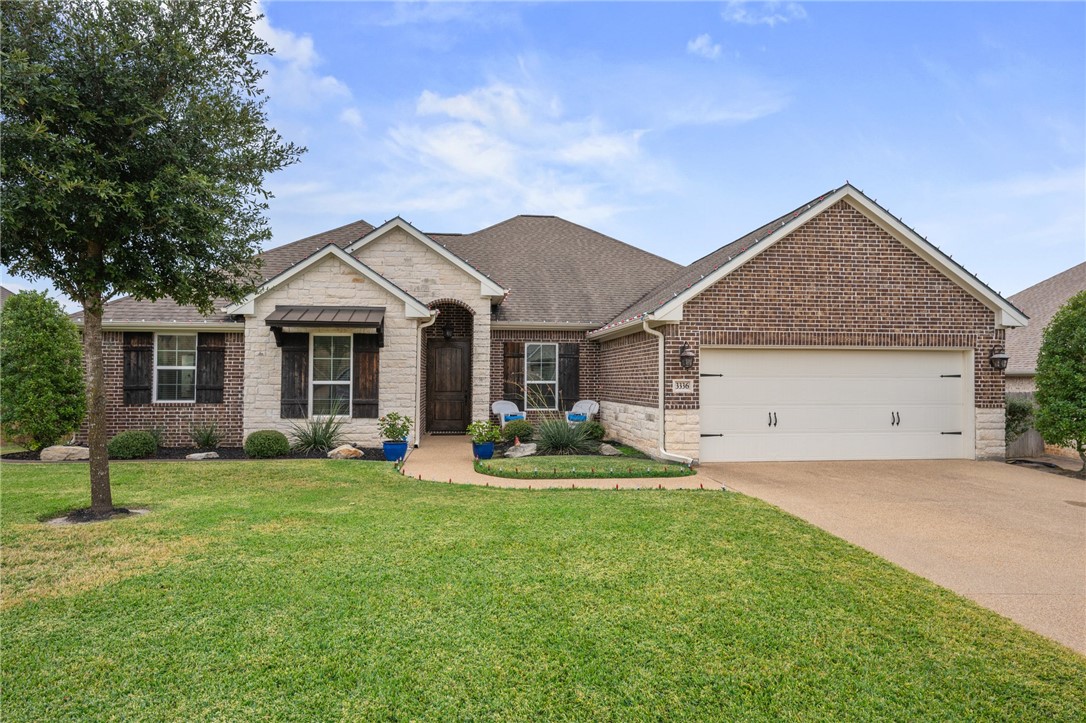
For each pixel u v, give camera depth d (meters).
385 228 15.62
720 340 12.46
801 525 7.41
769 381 12.86
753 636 4.40
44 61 6.82
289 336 14.07
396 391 14.34
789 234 12.68
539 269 19.73
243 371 14.94
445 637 4.29
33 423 12.82
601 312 17.61
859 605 5.01
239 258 8.65
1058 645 4.44
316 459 12.48
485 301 15.83
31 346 12.86
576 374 17.45
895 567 6.04
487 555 6.01
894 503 8.88
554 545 6.36
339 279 14.24
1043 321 19.81
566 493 9.23
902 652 4.23
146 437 12.88
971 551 6.64
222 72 8.11
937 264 13.01
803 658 4.11
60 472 10.50
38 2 6.80
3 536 6.50
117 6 7.26
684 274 17.09
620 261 20.72
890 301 12.92
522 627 4.45
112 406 14.63
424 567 5.64
